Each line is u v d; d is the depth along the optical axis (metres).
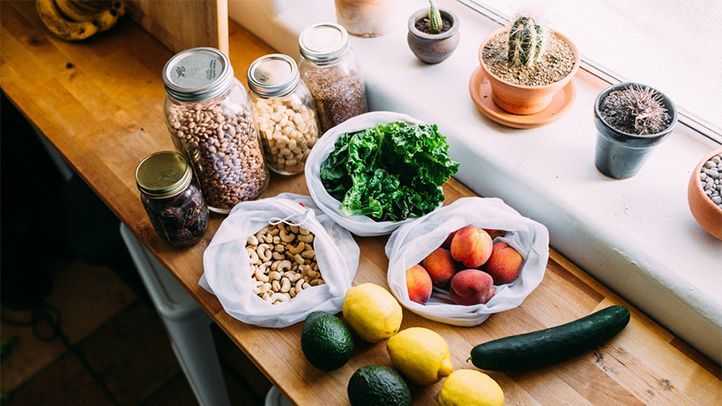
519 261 0.94
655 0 0.94
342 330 0.86
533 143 1.02
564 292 0.96
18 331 1.84
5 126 1.58
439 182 0.98
